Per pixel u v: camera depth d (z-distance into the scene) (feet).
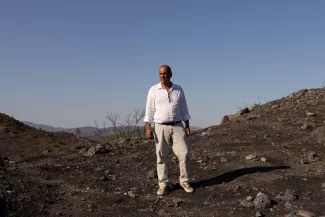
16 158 26.63
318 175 18.21
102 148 27.32
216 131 31.24
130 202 16.25
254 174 18.85
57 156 26.84
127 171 21.71
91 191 17.78
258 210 14.37
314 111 33.30
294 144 24.56
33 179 19.33
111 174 21.09
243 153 23.29
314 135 25.55
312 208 14.15
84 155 26.63
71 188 18.19
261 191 16.46
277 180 17.69
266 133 28.14
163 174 17.04
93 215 14.67
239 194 16.38
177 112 16.87
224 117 38.29
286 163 20.84
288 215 13.26
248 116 35.70
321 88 43.27
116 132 43.80
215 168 20.76
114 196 16.96
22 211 14.52
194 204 15.64
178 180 19.21
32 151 48.49
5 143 53.26
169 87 16.81
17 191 16.72
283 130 28.43
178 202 15.71
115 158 25.30
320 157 21.40
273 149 23.68
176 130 16.94
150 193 17.43
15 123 67.56
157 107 16.92
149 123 17.01
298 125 29.53
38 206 15.29
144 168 22.16
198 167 21.31
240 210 14.49
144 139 34.60
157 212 14.90
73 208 15.44
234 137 28.09
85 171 21.67
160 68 16.58
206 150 25.16
